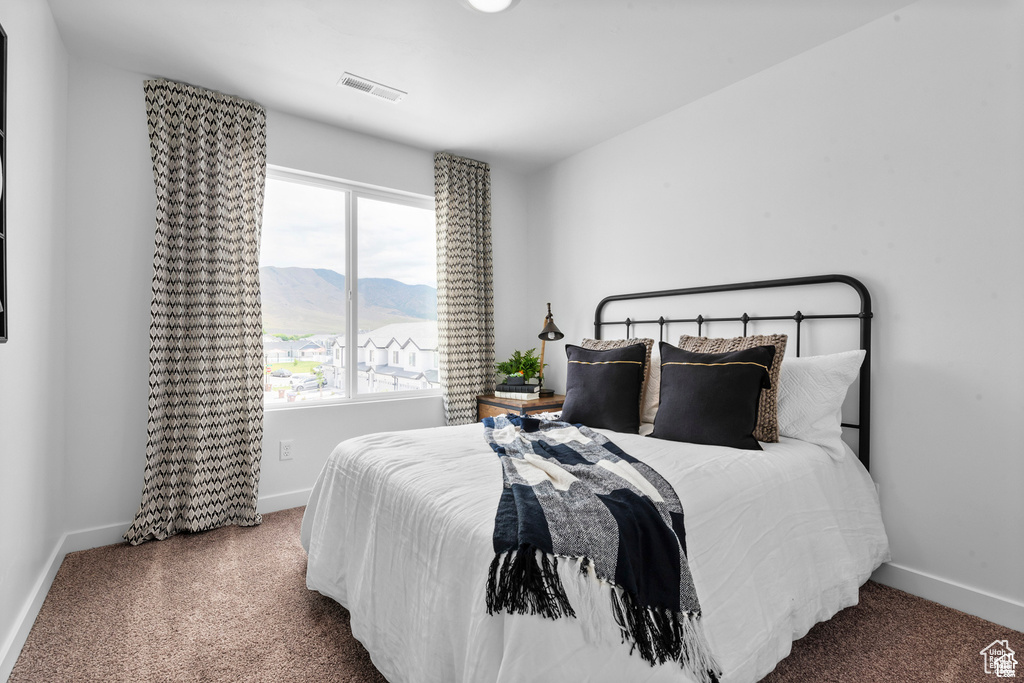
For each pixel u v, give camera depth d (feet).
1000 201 6.12
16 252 5.52
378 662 5.03
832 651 5.54
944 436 6.57
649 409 8.57
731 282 8.96
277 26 7.31
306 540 7.07
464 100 9.55
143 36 7.55
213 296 9.08
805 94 7.93
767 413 6.93
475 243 12.57
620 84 8.94
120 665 5.35
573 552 3.83
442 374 12.13
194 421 8.85
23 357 5.82
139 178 8.64
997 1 6.12
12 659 5.28
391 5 6.82
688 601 4.15
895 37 6.97
